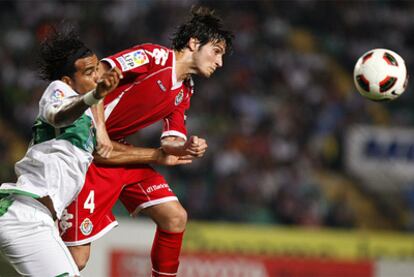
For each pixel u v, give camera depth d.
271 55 68.44
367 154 61.25
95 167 19.27
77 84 17.03
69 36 17.12
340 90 67.50
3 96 60.44
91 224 19.28
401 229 57.88
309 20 74.19
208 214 52.06
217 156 56.31
